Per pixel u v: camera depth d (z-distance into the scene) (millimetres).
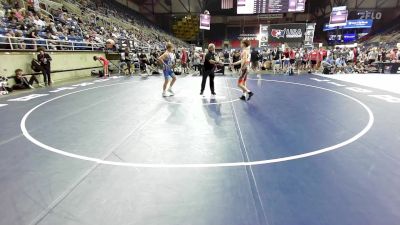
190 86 11125
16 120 5871
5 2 15500
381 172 3234
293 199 2693
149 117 6016
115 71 18250
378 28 39062
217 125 5359
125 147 4191
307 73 16406
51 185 3027
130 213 2508
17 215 2482
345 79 12938
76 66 15180
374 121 5461
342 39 39000
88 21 22938
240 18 42688
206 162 3611
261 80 12773
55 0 21719
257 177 3162
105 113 6438
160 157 3799
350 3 37719
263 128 5117
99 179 3160
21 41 11984
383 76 14320
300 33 20797
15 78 10805
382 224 2303
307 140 4406
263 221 2359
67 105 7426
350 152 3865
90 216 2461
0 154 3949
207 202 2674
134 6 41750
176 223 2357
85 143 4375
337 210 2502
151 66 17375
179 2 41719
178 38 45375
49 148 4160
